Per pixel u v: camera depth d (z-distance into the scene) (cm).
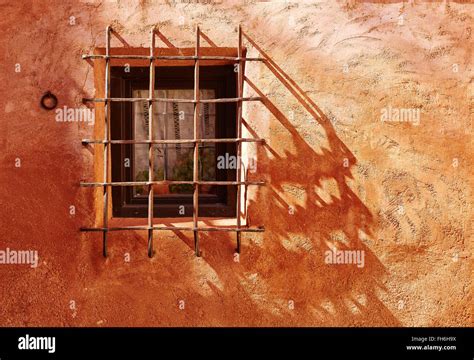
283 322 192
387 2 191
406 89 190
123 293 191
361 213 191
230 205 213
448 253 191
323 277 191
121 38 190
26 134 190
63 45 190
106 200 184
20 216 191
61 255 191
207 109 270
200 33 190
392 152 190
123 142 181
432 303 191
